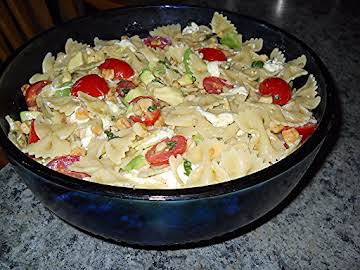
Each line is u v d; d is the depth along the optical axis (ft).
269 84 0.81
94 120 0.75
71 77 0.83
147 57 0.87
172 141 0.70
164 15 0.95
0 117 0.71
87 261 0.75
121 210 0.55
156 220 0.56
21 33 1.25
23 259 0.75
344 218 0.83
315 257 0.76
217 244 0.78
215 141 0.69
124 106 0.78
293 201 0.86
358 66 1.21
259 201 0.58
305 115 0.77
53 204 0.61
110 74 0.82
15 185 0.87
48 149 0.72
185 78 0.82
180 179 0.67
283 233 0.80
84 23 0.89
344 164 0.94
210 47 0.90
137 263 0.75
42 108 0.79
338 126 1.02
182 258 0.76
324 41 1.30
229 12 0.93
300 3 1.47
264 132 0.73
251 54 0.90
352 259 0.76
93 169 0.68
